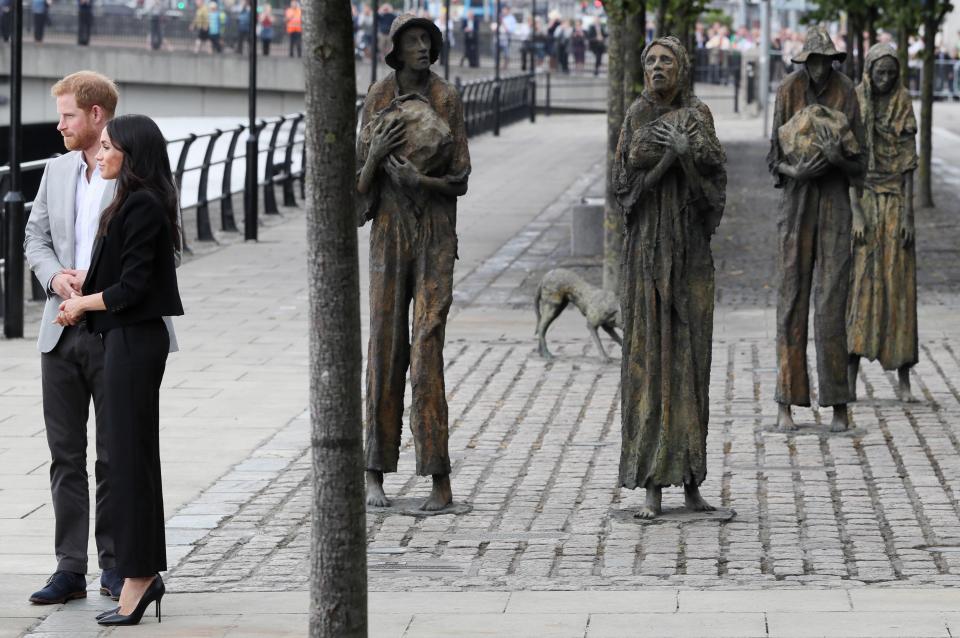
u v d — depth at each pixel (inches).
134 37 2327.8
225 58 2351.1
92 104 358.0
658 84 422.0
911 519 430.3
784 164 531.2
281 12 2418.8
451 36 2812.5
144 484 339.9
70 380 357.1
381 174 437.4
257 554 403.5
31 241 358.3
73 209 358.3
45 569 387.5
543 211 1352.1
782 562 388.8
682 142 415.5
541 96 2851.9
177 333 765.3
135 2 2356.1
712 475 487.8
